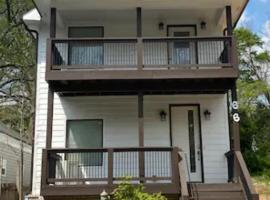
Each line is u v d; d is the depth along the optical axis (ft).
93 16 44.98
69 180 35.73
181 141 43.04
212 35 45.96
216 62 42.96
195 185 36.63
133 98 44.09
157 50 44.04
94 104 43.91
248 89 76.64
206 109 43.75
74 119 43.52
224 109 43.78
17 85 73.31
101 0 41.16
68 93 41.96
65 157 39.96
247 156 58.85
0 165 61.00
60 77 38.14
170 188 35.50
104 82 39.42
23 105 63.26
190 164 42.47
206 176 42.01
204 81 39.73
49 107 38.34
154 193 33.30
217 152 42.73
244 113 70.69
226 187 36.24
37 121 43.52
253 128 67.56
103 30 46.03
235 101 38.91
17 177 64.28
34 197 41.60
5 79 73.72
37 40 45.62
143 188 33.30
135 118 43.62
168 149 36.55
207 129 43.29
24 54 72.54
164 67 39.50
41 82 44.45
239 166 36.06
